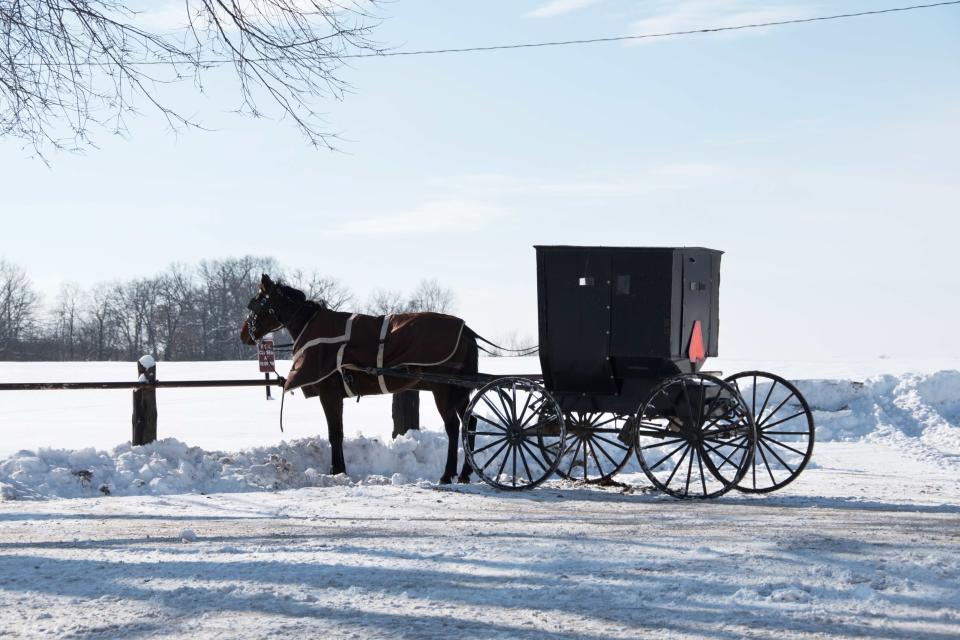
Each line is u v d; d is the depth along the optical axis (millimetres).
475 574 6215
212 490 12406
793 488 12055
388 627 4973
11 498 11297
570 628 4949
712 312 11438
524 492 11172
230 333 101250
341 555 6875
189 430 19516
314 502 10383
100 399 28047
